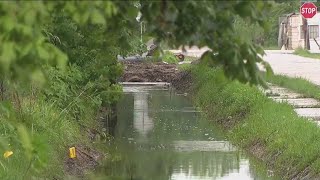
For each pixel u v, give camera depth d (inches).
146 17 426.3
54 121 1259.2
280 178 1239.5
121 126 1913.1
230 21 416.5
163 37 455.5
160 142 1647.4
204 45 431.8
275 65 3083.2
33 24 347.3
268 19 457.4
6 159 903.7
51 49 364.8
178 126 1923.0
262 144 1478.8
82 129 1573.6
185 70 3034.0
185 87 2819.9
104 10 370.3
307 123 1417.3
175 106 2377.0
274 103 1766.7
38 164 649.6
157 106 2381.9
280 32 4771.2
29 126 1099.9
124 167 1352.1
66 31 885.2
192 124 1961.1
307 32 4510.3
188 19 408.8
